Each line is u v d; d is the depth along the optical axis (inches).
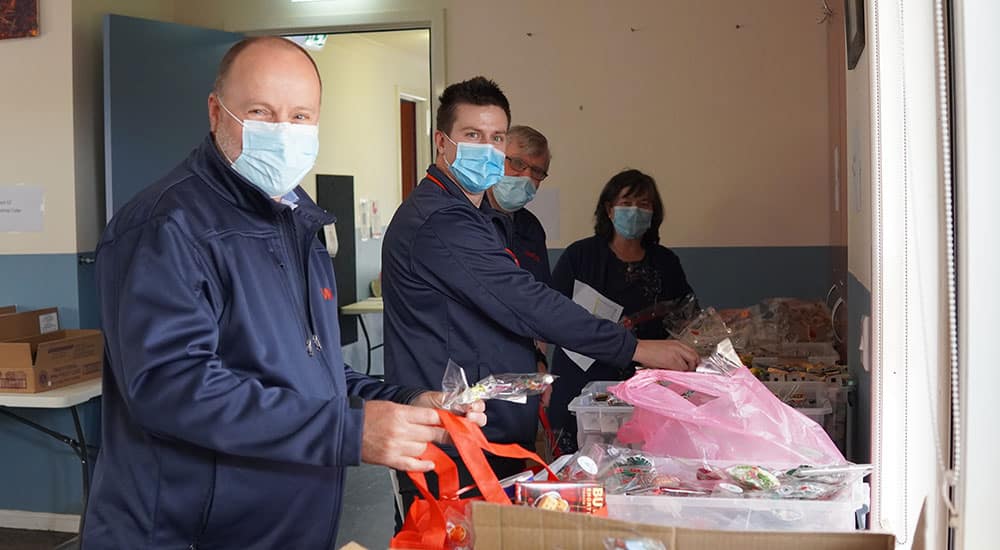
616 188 139.9
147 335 58.6
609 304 136.1
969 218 41.7
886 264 65.7
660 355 91.7
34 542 170.6
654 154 194.4
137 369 58.6
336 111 288.4
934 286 48.6
